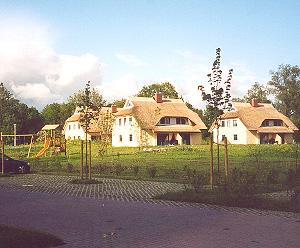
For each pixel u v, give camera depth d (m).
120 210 13.52
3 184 22.97
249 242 8.98
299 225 10.84
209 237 9.51
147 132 75.50
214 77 18.88
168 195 16.64
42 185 22.17
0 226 10.31
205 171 28.25
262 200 14.41
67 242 9.14
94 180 23.14
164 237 9.55
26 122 110.62
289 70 104.19
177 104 82.94
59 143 56.16
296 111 103.56
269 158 42.69
